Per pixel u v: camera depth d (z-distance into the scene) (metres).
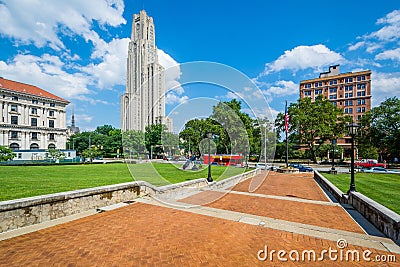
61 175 15.24
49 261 3.73
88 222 5.68
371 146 39.09
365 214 6.38
